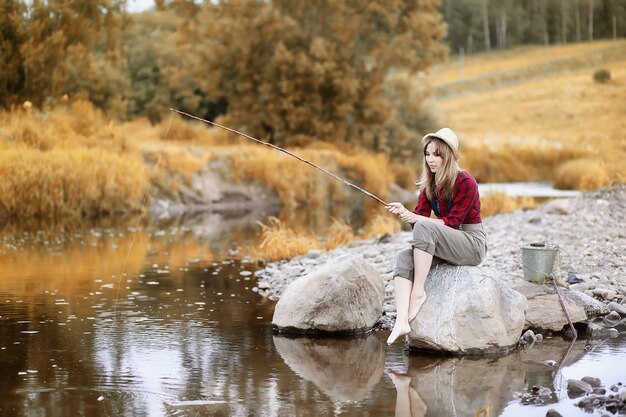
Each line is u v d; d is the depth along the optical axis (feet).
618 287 23.85
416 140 86.48
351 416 14.14
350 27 76.84
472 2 217.56
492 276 19.34
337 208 62.49
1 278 28.30
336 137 78.07
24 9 62.80
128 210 54.03
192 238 41.27
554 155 96.68
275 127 77.66
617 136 106.52
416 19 79.05
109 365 17.44
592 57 178.70
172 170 60.08
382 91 80.43
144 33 100.37
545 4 211.20
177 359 17.94
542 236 33.27
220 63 78.54
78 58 64.80
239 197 62.54
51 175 49.49
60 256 33.73
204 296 25.43
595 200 45.55
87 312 22.84
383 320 21.71
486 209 51.11
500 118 133.90
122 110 72.59
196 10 78.38
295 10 78.23
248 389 15.76
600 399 14.65
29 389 15.71
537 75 170.40
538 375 16.65
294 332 20.68
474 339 18.37
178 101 89.25
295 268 28.78
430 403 14.85
